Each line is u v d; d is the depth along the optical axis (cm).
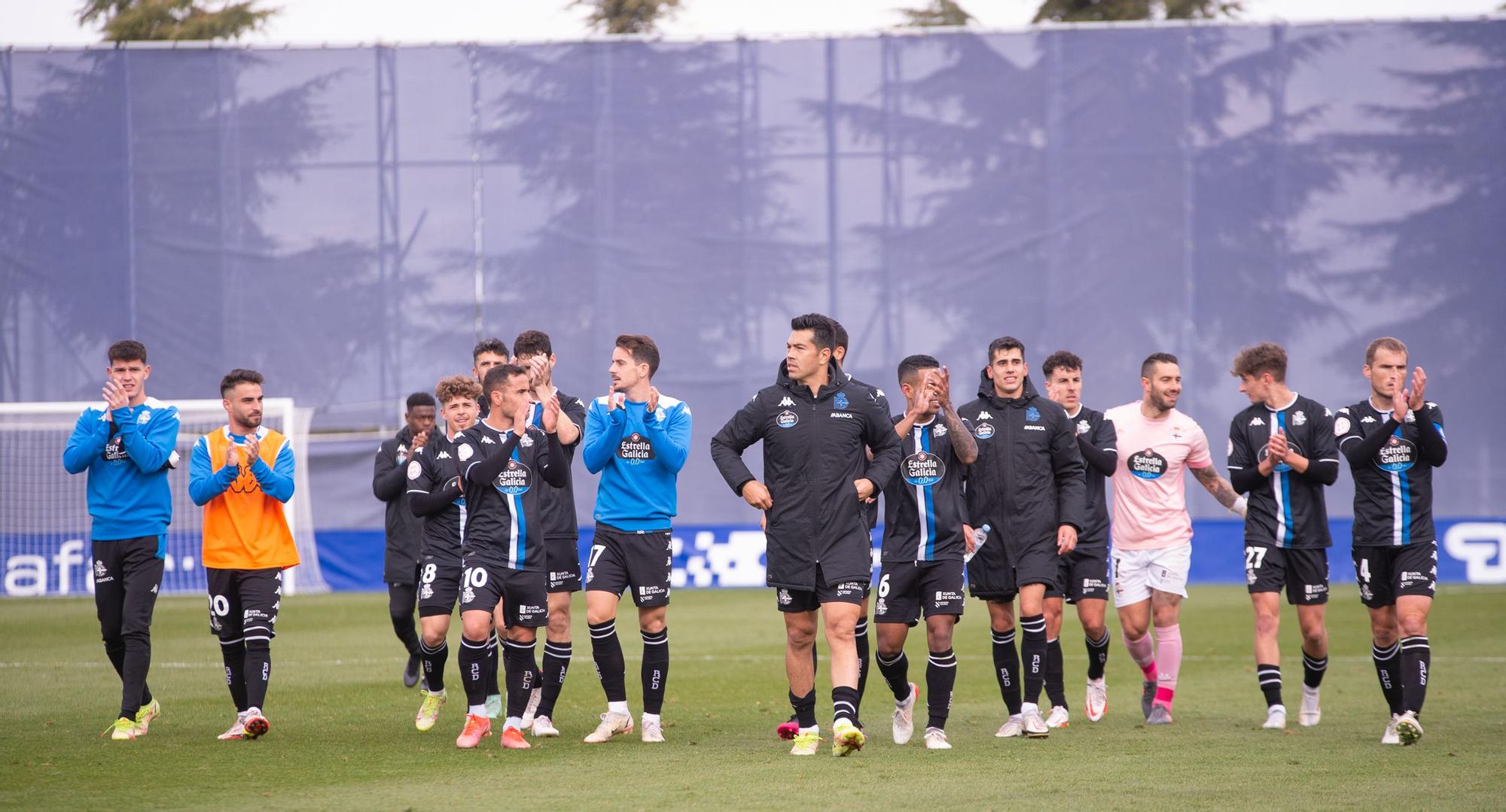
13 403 7494
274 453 2598
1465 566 7150
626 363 2512
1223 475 7312
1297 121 7406
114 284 7550
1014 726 2595
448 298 7538
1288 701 3159
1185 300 7406
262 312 7544
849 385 2383
